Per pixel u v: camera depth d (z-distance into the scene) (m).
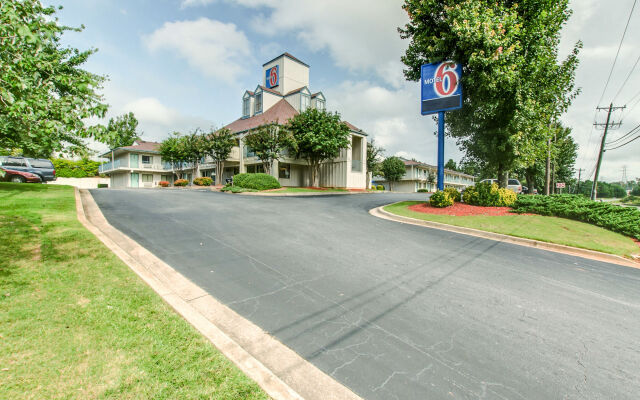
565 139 32.59
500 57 10.59
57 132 3.08
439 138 12.94
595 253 7.16
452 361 2.87
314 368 2.67
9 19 2.60
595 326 3.68
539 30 11.65
